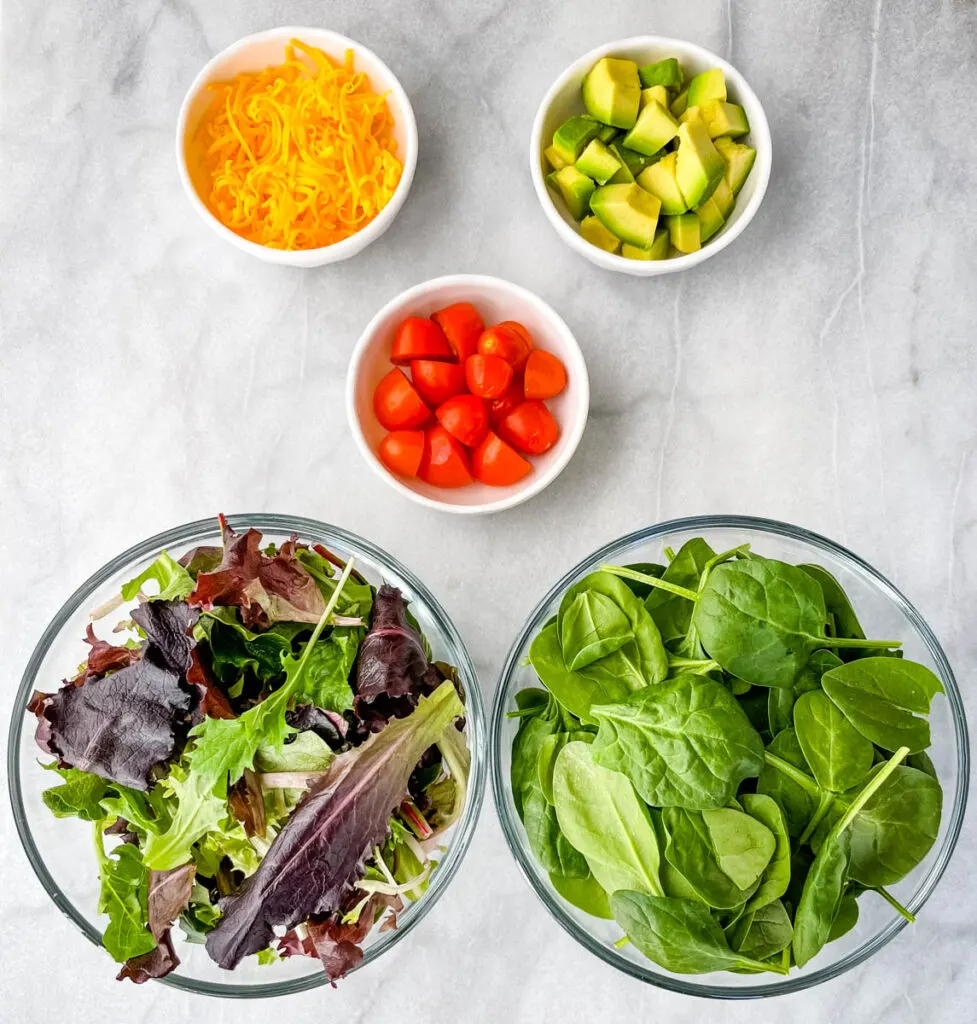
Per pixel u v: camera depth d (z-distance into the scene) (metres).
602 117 1.11
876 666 0.86
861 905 1.02
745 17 1.21
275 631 0.95
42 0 1.24
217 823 0.90
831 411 1.21
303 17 1.22
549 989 1.16
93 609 1.06
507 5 1.22
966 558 1.19
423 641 1.01
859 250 1.21
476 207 1.22
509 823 0.96
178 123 1.13
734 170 1.13
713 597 0.87
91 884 1.07
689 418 1.20
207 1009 1.17
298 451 1.21
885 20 1.21
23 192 1.24
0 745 1.20
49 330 1.24
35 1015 1.18
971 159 1.21
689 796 0.82
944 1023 1.15
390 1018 1.16
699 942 0.80
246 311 1.23
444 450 1.12
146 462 1.22
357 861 0.88
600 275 1.21
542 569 1.19
